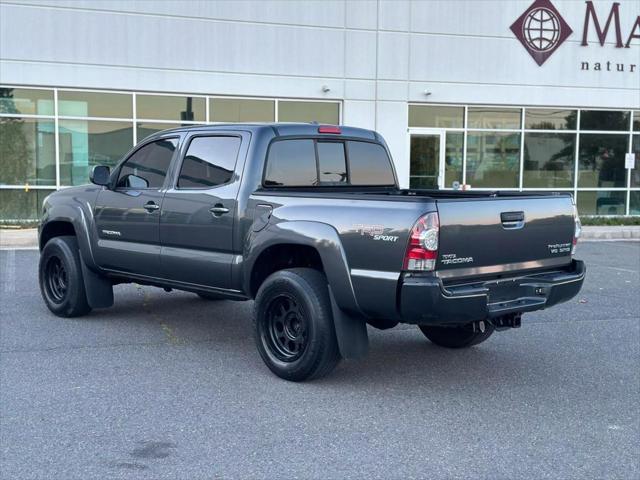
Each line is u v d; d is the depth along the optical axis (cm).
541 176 2136
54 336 721
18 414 505
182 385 574
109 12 1748
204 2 1814
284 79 1892
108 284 791
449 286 517
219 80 1842
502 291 553
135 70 1780
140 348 682
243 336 734
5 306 857
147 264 699
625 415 522
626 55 2145
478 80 2047
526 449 457
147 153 714
